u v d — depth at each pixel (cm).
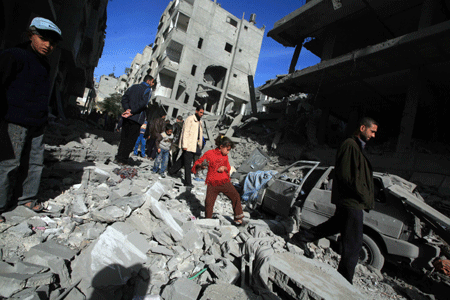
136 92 473
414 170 752
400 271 383
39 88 223
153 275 204
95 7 1495
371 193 253
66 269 177
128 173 464
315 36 1359
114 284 177
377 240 371
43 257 177
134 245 224
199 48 3173
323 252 382
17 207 233
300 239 380
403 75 958
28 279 152
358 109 1476
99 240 203
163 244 257
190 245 269
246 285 225
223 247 286
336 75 1095
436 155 725
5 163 208
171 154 746
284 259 244
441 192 643
